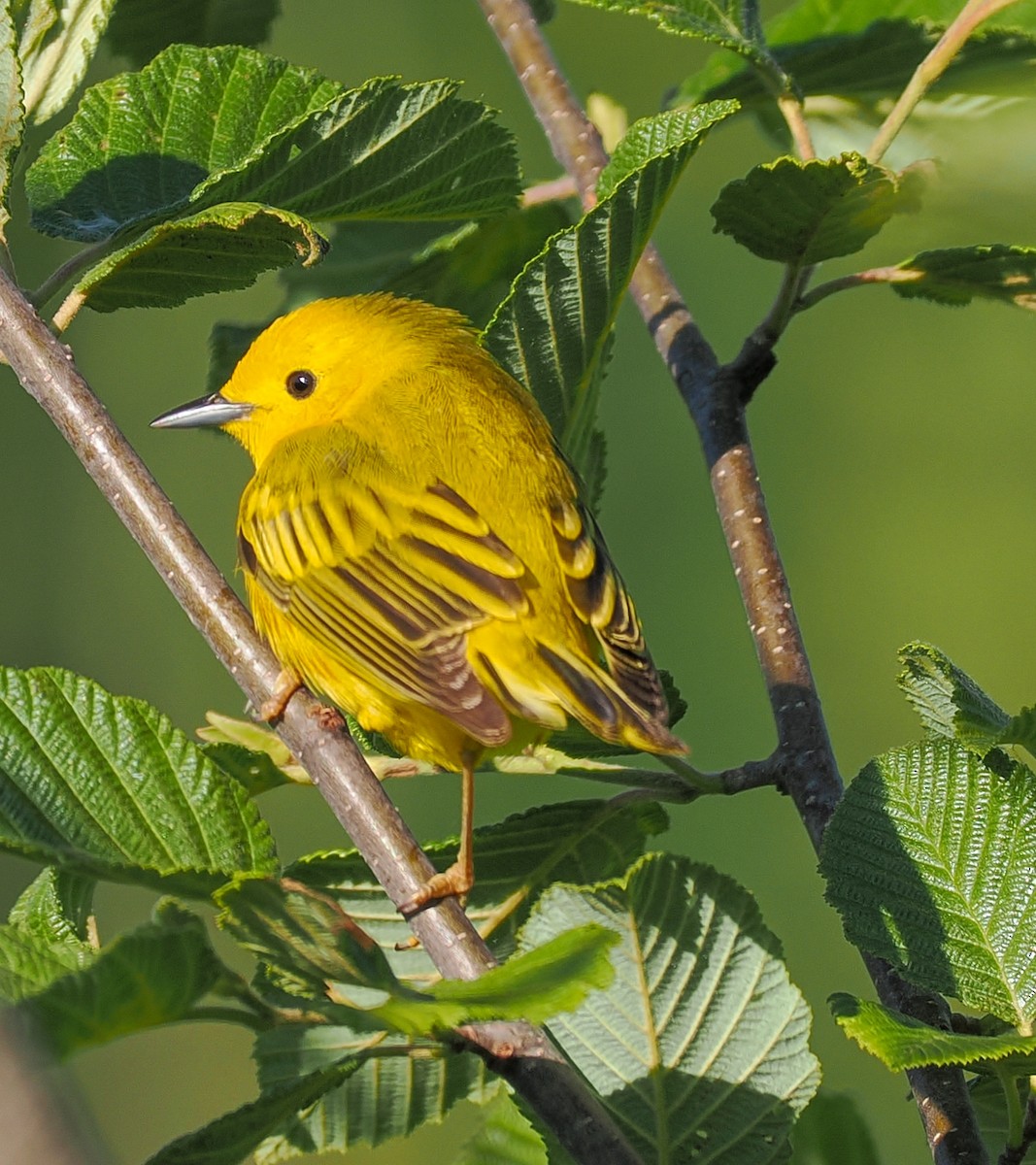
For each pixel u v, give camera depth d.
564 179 9.22
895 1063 4.61
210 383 10.17
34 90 8.00
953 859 5.85
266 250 7.21
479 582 7.33
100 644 17.53
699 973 6.40
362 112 7.31
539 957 4.43
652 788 7.06
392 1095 6.95
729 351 18.11
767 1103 6.21
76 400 6.74
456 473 7.71
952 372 18.53
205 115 8.02
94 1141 3.50
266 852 6.01
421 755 7.61
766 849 14.79
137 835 5.95
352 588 7.59
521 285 7.18
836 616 17.78
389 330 8.74
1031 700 17.12
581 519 7.68
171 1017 4.30
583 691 6.98
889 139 7.61
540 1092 5.11
